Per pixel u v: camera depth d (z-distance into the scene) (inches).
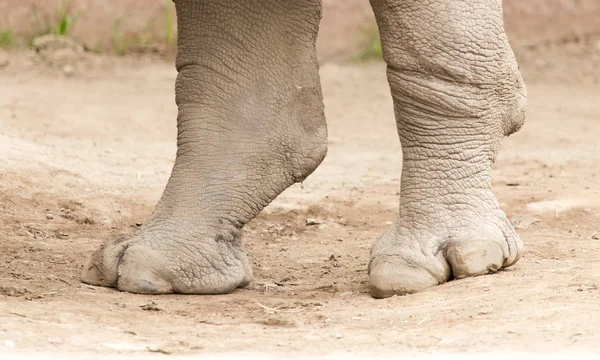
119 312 370.3
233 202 408.8
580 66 1238.9
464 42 387.9
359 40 1243.8
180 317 367.9
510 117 406.9
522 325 335.6
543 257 458.9
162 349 319.0
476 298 372.2
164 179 649.6
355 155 792.9
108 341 325.7
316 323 358.6
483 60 391.9
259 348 323.0
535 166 726.5
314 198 613.6
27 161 614.2
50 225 529.7
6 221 523.2
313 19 410.0
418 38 387.5
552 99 1071.6
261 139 406.3
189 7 409.1
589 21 1338.6
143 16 1234.6
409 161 406.9
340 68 1179.3
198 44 409.1
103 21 1215.6
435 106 395.9
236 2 403.5
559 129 919.7
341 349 320.8
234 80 406.3
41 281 417.1
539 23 1332.4
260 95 406.3
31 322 340.2
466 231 402.3
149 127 863.1
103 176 637.3
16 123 800.9
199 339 334.3
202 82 408.2
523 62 1251.8
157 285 403.9
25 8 1189.1
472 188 405.4
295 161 410.0
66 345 317.1
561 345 312.7
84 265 435.2
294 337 337.1
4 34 1159.6
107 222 549.3
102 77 1087.0
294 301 395.2
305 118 409.7
